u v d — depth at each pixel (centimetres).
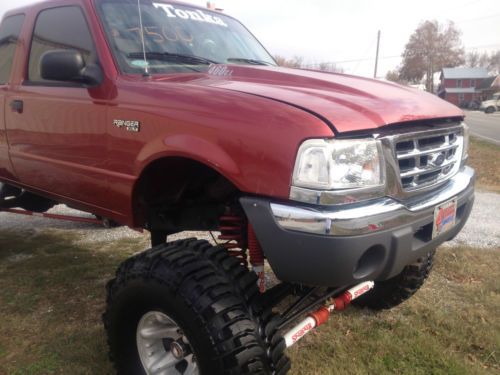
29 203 436
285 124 184
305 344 280
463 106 6494
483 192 872
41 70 257
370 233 182
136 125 234
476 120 3672
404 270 296
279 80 257
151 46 282
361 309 329
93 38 273
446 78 7194
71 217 389
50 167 303
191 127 208
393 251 193
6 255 436
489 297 345
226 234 244
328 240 175
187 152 206
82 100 267
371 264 191
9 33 356
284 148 181
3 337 288
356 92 232
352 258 178
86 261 421
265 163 184
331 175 178
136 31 284
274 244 184
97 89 260
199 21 335
